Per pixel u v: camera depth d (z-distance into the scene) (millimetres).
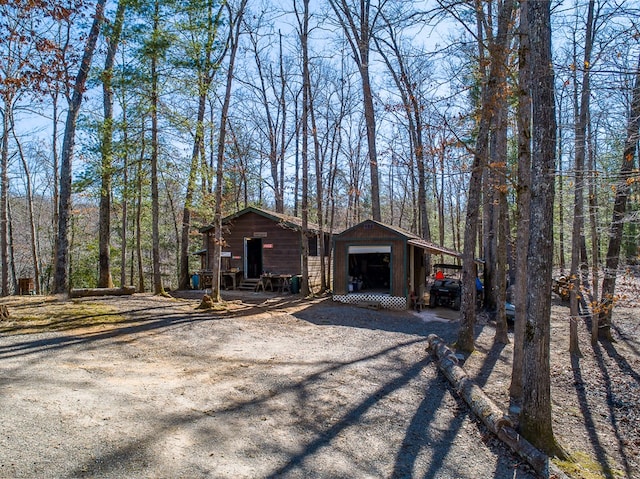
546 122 5023
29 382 5203
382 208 40000
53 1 7309
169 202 27422
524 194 7027
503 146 10594
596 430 6035
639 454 5340
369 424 5230
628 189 6238
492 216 15250
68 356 6617
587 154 8219
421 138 16781
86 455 3693
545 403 5066
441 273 16797
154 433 4285
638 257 8648
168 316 10523
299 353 8164
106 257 14312
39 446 3719
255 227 18641
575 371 8836
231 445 4297
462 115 14867
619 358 9812
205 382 6082
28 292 15258
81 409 4578
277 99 27641
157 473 3582
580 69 4801
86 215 24078
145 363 6691
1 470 3289
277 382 6379
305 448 4453
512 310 13391
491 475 4305
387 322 12102
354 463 4258
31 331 8070
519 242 7035
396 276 14234
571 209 9227
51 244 25375
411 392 6445
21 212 29281
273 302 14609
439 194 31281
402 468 4270
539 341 5078
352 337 9906
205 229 19250
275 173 26391
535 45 5102
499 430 5047
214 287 13047
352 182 28438
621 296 8688
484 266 15500
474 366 8266
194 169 14398
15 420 4105
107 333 8344
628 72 4699
